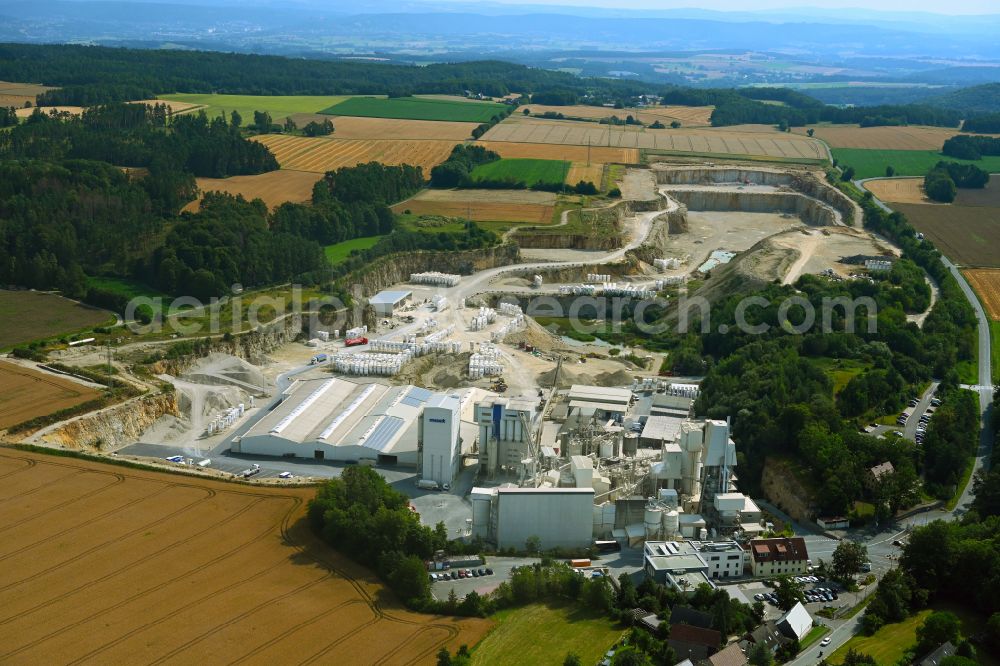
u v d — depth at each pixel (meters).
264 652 165.12
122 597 179.00
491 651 169.38
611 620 180.12
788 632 171.00
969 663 154.25
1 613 172.62
